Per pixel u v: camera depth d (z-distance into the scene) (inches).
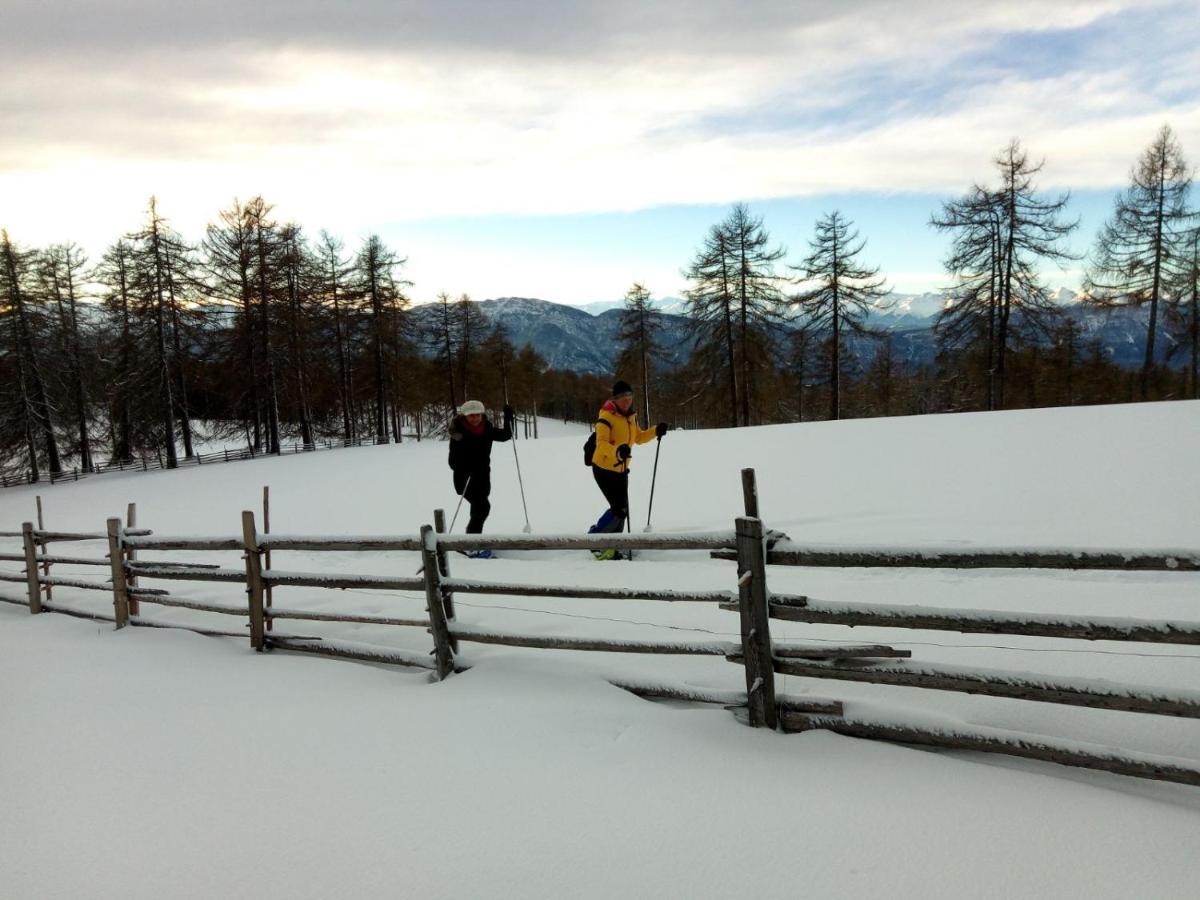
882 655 110.4
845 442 506.6
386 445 1295.5
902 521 255.9
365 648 166.7
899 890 76.8
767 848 85.5
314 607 218.4
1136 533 212.2
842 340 1289.4
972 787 96.0
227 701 145.9
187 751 122.4
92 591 284.7
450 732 122.3
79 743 128.6
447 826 94.3
